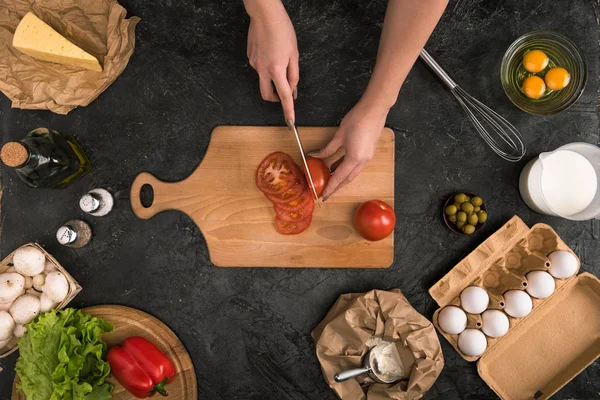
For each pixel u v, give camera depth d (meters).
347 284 1.25
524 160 1.26
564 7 1.27
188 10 1.27
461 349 1.18
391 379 1.17
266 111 1.26
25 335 1.12
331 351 1.17
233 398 1.24
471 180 1.27
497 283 1.25
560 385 1.18
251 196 1.24
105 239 1.26
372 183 1.23
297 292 1.25
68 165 1.18
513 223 1.22
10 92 1.20
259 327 1.25
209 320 1.25
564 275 1.17
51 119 1.27
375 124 1.04
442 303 1.21
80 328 1.14
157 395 1.23
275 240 1.23
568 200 1.21
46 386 1.10
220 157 1.24
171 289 1.25
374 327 1.18
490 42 1.27
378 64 0.97
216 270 1.25
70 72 1.21
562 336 1.23
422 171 1.26
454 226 1.23
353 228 1.23
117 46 1.19
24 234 1.26
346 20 1.26
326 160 1.21
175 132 1.27
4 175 1.26
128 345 1.17
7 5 1.19
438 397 1.24
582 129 1.27
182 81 1.27
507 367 1.23
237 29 1.27
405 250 1.26
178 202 1.24
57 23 1.20
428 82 1.26
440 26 1.27
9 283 1.14
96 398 1.13
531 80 1.19
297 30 1.26
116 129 1.27
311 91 1.26
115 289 1.25
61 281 1.16
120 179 1.26
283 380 1.24
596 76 1.27
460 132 1.26
